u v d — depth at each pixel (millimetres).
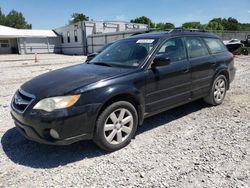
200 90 5074
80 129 3309
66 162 3418
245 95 6758
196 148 3703
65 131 3201
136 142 3969
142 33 5215
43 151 3744
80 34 36812
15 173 3172
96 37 34125
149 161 3371
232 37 34688
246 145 3754
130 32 28219
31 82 3883
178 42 4672
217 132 4277
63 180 3000
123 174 3086
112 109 3551
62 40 43312
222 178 2938
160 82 4152
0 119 5188
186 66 4609
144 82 3910
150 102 4082
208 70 5176
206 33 5574
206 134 4211
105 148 3600
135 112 3855
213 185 2812
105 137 3547
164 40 4383
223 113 5270
